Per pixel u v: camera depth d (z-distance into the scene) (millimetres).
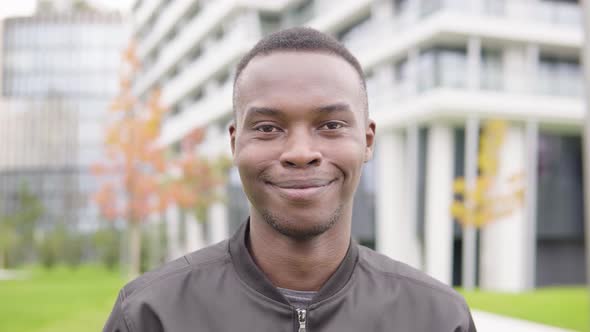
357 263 1542
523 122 14875
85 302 9617
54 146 43000
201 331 1383
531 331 6598
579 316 7707
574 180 16125
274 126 1340
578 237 16172
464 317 1493
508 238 15047
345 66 1402
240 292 1438
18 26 44344
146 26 32375
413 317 1457
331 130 1350
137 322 1390
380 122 15305
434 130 14719
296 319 1401
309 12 18969
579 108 14680
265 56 1375
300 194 1307
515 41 14180
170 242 29172
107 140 13578
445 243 14406
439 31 13172
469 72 13852
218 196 17359
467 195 13039
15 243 30719
